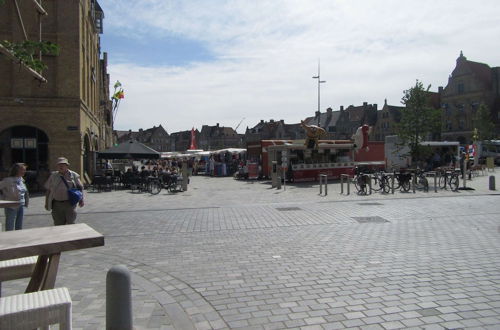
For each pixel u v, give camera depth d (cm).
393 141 3356
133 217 1161
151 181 1959
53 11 2067
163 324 414
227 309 455
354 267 608
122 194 1909
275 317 430
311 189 2050
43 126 2039
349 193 1748
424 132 2761
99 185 2036
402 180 1842
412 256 667
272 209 1282
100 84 4309
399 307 448
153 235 895
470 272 574
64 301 295
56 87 2061
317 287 522
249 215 1162
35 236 319
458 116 6756
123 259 690
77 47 2092
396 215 1115
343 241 789
